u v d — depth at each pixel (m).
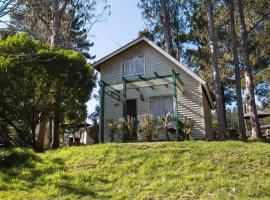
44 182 10.33
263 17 27.34
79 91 16.33
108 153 13.05
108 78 23.47
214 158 12.52
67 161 12.58
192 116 20.92
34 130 15.62
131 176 11.20
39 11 9.62
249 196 9.48
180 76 21.72
